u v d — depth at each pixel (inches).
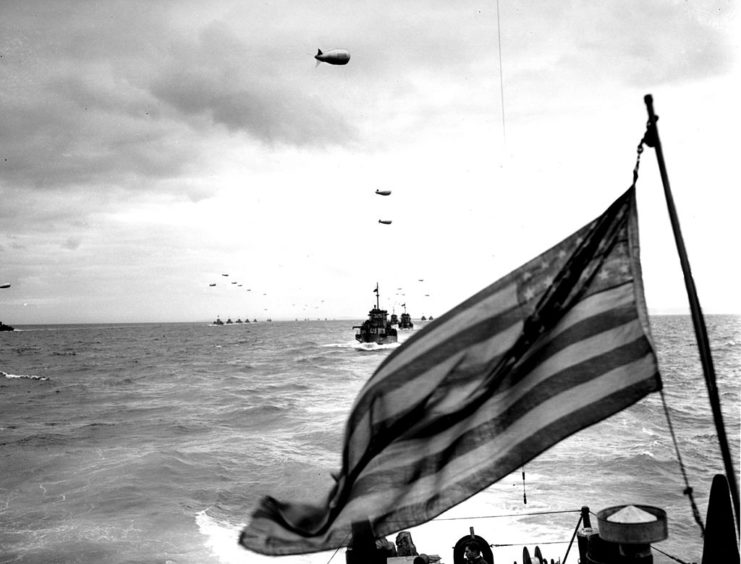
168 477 1168.8
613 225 174.9
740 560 184.2
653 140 165.8
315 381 3034.0
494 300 177.3
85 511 973.2
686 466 1125.1
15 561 772.0
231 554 776.3
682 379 2647.6
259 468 1240.8
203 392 2669.8
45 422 1982.0
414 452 171.9
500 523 800.9
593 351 169.9
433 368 175.2
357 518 168.6
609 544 188.1
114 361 4968.0
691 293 159.6
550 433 166.1
